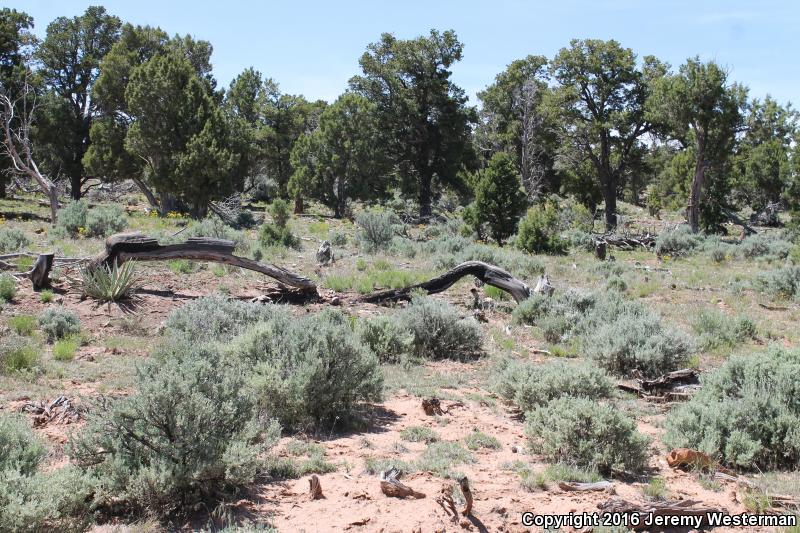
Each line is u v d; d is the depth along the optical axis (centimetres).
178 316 1091
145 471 479
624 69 5422
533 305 1407
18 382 796
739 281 2105
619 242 3625
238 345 779
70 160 4272
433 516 483
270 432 591
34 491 439
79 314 1170
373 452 634
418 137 5984
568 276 2114
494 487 548
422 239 3338
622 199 8100
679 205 5062
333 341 739
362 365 754
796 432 644
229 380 583
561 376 795
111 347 998
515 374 843
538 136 5791
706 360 1183
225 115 3741
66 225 2166
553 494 541
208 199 3353
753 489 573
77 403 712
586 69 5447
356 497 514
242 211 3416
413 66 5938
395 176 6091
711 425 671
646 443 623
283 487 539
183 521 481
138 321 1159
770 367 760
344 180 4881
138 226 2644
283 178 5859
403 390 900
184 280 1498
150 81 3312
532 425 656
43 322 1064
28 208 3647
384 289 1612
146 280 1452
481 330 1202
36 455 508
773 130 6016
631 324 1133
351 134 4869
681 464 636
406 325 1143
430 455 625
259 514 487
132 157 3722
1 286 1198
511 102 6575
